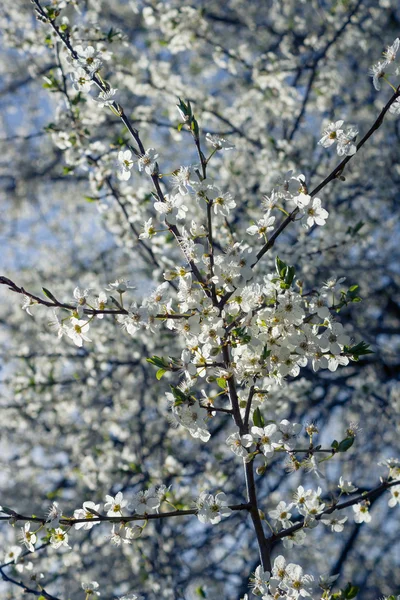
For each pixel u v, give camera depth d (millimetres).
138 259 7660
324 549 9242
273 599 2770
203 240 4688
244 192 7152
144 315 2912
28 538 2807
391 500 3209
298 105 7637
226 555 7789
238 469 7043
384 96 8195
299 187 2934
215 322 2855
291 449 2746
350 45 7945
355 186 7922
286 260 5574
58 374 7945
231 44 9031
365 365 7969
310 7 8805
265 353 2809
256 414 2846
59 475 8891
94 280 8375
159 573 6395
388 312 9430
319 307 2938
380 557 9258
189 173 2920
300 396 6336
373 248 8906
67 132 5348
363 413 8492
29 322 8906
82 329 2941
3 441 8844
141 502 2855
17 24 7383
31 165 10375
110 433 7863
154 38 9148
